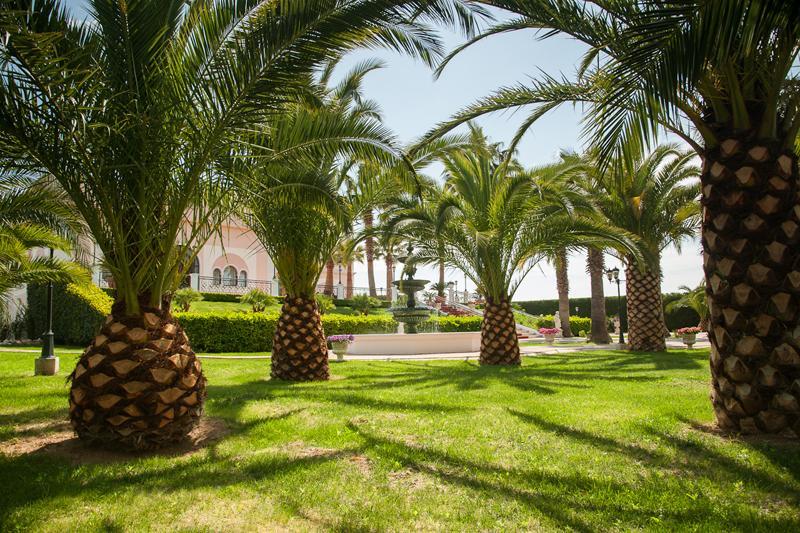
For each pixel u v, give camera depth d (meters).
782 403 4.82
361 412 6.34
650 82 3.89
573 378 9.61
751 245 4.95
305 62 4.77
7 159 4.55
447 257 13.58
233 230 35.28
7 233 9.11
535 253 12.97
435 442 4.91
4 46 3.73
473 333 20.14
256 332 18.70
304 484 3.81
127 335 4.69
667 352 15.97
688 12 3.60
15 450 4.75
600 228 11.89
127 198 4.70
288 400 7.21
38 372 10.03
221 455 4.60
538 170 13.69
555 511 3.29
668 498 3.50
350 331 22.41
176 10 4.95
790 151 5.00
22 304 19.45
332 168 9.70
